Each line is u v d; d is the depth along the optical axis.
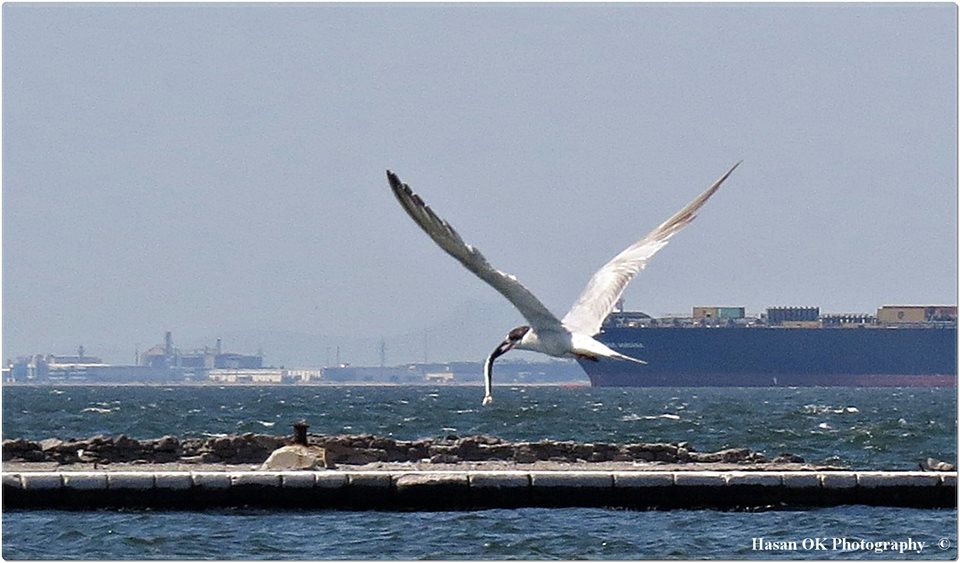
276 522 37.59
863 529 37.19
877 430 94.88
